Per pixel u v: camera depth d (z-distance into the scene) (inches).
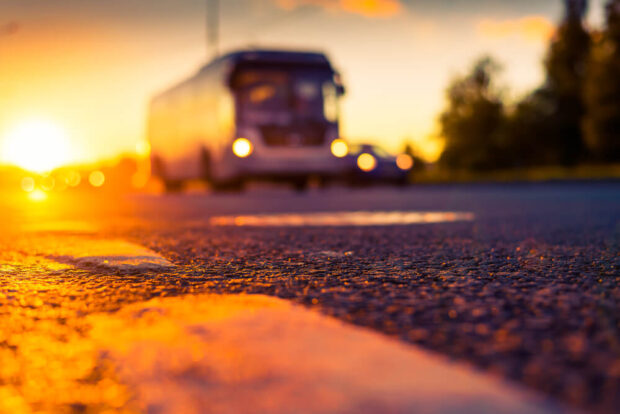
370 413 65.7
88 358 99.0
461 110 2955.2
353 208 561.9
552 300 129.8
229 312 115.0
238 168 853.2
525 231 313.1
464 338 99.7
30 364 97.3
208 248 240.5
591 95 2354.8
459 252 223.6
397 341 98.7
